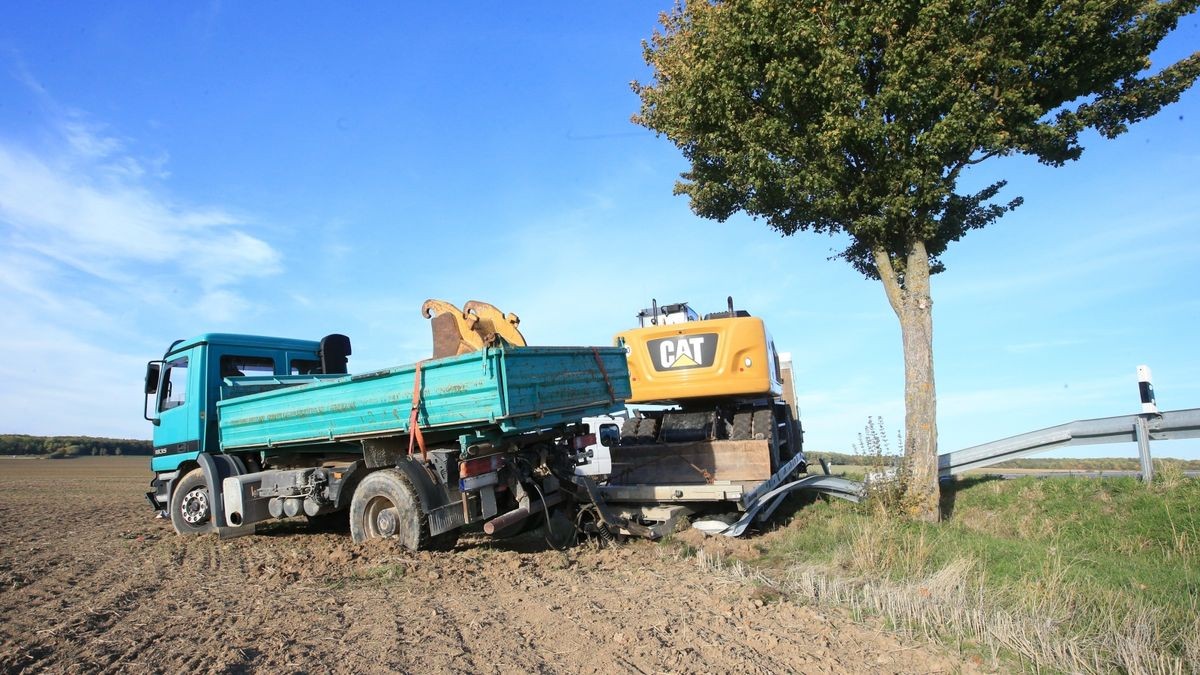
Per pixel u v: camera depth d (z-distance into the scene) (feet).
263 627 17.22
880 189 29.45
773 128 27.61
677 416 34.55
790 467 36.58
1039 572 19.88
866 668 13.85
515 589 20.66
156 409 37.88
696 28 28.32
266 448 32.63
